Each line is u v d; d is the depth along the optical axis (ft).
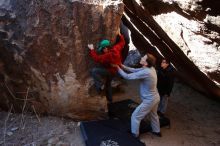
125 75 19.66
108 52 19.58
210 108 27.78
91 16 19.66
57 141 19.66
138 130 20.76
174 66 29.27
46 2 19.43
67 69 20.54
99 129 20.75
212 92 26.86
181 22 20.08
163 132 22.59
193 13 17.81
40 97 21.40
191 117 25.85
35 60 20.34
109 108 23.84
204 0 16.42
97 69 20.20
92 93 21.22
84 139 19.95
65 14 19.52
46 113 21.85
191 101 28.81
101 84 20.54
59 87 20.97
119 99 26.68
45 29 19.71
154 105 20.38
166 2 20.18
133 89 28.68
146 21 26.84
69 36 19.86
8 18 19.75
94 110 21.86
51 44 20.01
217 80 21.31
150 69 19.48
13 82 21.13
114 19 19.85
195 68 23.38
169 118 25.12
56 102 21.44
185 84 31.73
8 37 19.97
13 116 21.62
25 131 20.30
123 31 22.49
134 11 27.76
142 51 34.50
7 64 20.62
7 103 21.85
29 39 19.88
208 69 20.63
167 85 22.77
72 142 19.75
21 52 20.18
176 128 23.59
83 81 20.85
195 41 19.77
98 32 20.03
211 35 17.72
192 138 22.43
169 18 21.62
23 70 20.66
